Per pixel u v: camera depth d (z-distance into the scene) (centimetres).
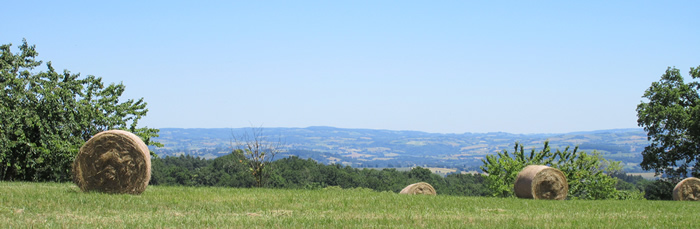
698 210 1617
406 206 1386
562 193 2288
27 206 1098
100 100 2947
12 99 2620
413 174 6969
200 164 6475
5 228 870
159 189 1653
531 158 4253
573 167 4231
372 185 6166
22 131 2564
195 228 943
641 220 1220
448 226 1041
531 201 1786
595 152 5094
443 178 7462
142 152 1437
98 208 1123
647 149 4444
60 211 1072
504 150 4266
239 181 5078
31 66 2967
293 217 1111
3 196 1201
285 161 6072
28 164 2639
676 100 4312
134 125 2988
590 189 4375
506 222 1125
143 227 928
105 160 1420
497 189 4084
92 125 2836
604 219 1225
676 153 4297
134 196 1350
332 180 6041
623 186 7269
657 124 4272
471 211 1343
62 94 2730
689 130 4066
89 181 1425
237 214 1147
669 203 1984
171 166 5709
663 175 4459
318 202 1390
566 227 1069
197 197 1384
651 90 4506
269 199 1409
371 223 1062
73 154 2628
